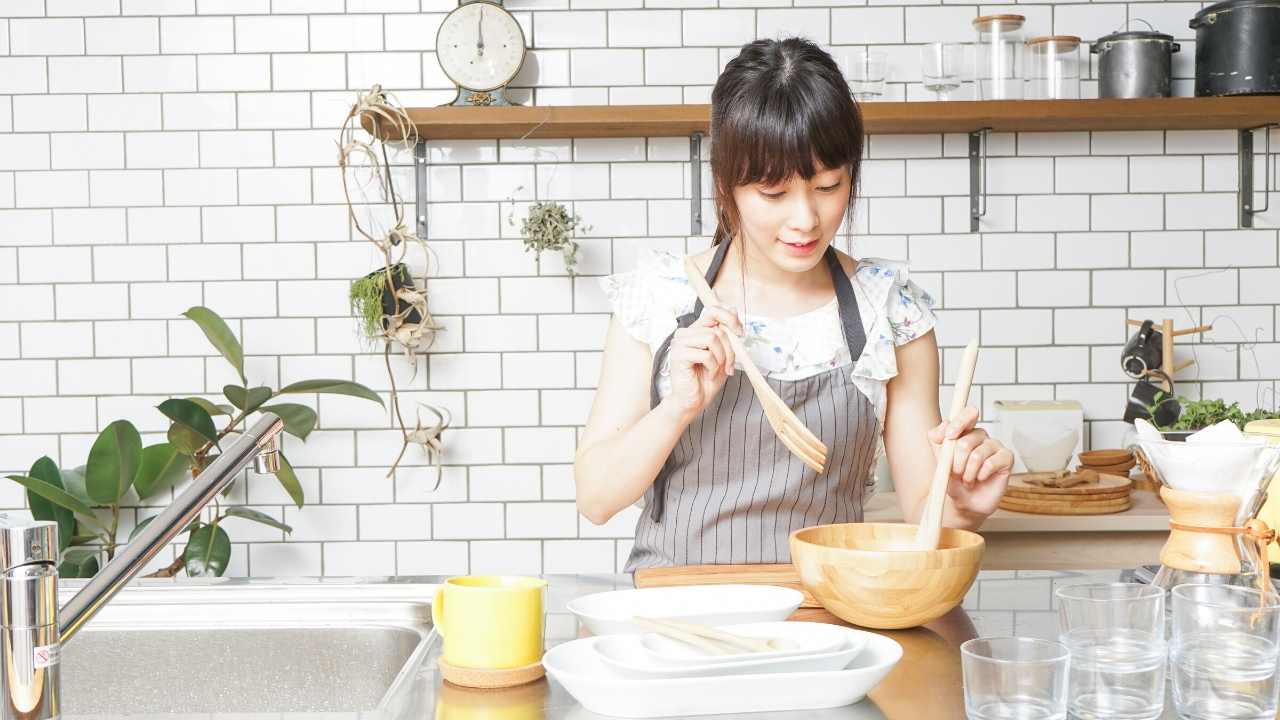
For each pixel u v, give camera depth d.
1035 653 0.95
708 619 1.15
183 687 1.52
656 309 1.72
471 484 3.46
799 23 3.40
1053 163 3.43
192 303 3.44
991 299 3.43
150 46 3.39
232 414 3.25
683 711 0.99
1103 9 3.41
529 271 3.43
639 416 1.73
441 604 1.14
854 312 1.68
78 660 1.52
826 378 1.66
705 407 1.54
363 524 3.46
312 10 3.40
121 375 3.44
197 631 1.52
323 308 3.43
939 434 1.34
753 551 1.65
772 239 1.50
